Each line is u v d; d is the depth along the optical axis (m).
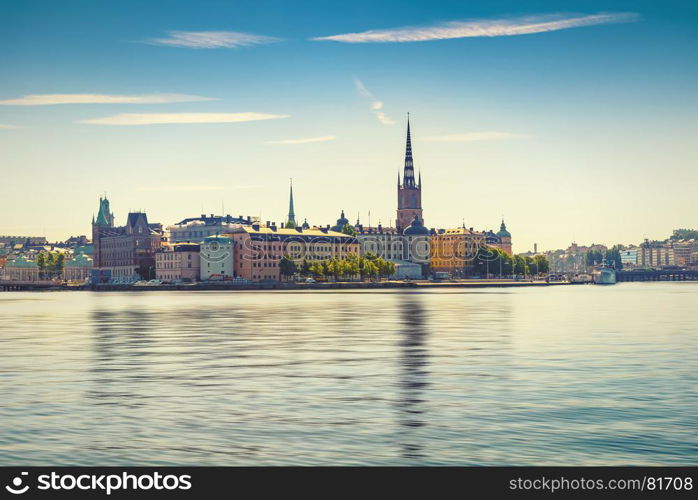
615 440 44.03
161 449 42.84
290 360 78.38
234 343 95.94
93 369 72.31
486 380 64.50
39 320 144.00
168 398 56.78
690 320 138.00
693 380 64.19
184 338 103.12
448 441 44.00
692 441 43.78
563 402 54.62
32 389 60.88
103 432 46.41
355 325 125.62
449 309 175.50
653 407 52.78
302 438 44.88
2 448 43.09
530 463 40.09
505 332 111.19
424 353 84.06
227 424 48.25
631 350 86.69
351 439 44.56
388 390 59.75
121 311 174.25
